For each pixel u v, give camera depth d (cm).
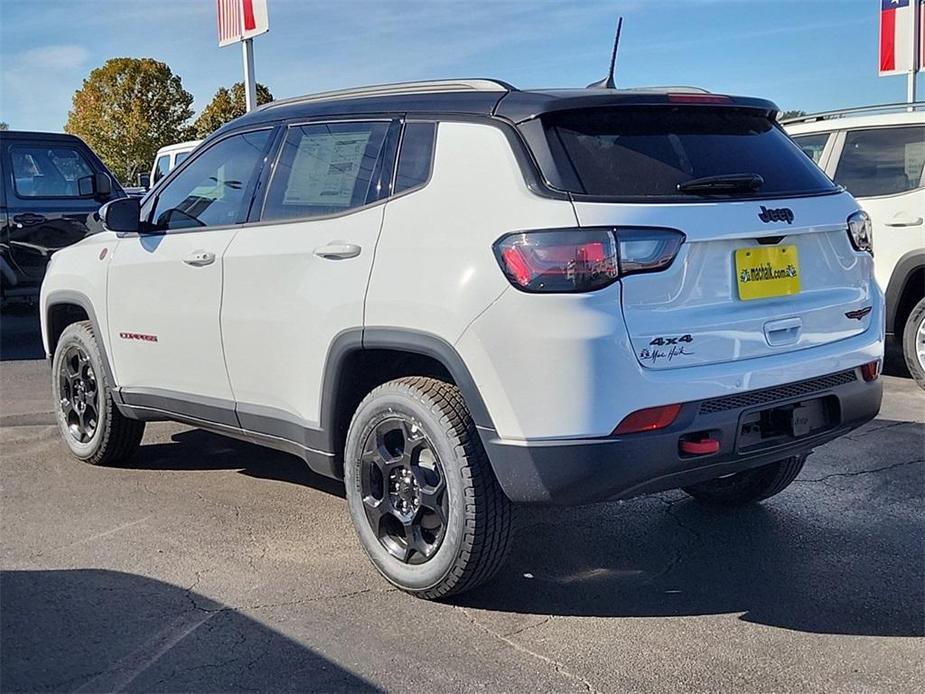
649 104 348
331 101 418
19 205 966
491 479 340
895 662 319
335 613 356
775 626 346
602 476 315
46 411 677
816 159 771
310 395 394
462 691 303
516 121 340
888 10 1222
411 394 354
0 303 980
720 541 426
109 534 436
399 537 376
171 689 304
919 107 808
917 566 396
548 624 348
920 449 557
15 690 303
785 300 352
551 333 310
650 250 316
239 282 421
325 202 398
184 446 582
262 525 446
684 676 311
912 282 711
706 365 328
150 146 4809
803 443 358
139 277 480
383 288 355
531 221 317
